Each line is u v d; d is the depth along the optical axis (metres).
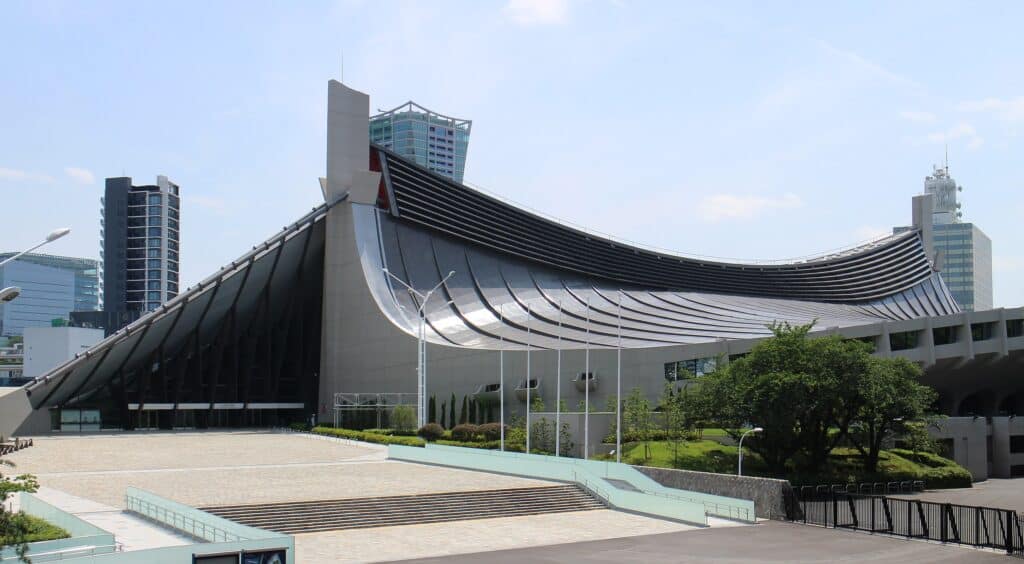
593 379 68.75
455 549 34.41
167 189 191.62
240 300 89.75
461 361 76.81
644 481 47.75
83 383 83.88
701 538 37.38
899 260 135.12
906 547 35.81
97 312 185.88
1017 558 33.75
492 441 65.56
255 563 27.80
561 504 44.91
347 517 39.66
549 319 87.88
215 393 92.56
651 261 107.75
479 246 98.75
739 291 111.50
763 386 51.81
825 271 123.19
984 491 56.19
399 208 95.62
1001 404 87.94
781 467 54.88
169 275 192.38
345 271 92.31
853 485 53.16
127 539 33.25
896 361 59.84
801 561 32.66
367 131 96.81
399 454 61.62
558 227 103.06
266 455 63.66
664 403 60.47
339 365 91.88
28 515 33.75
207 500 40.84
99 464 56.75
